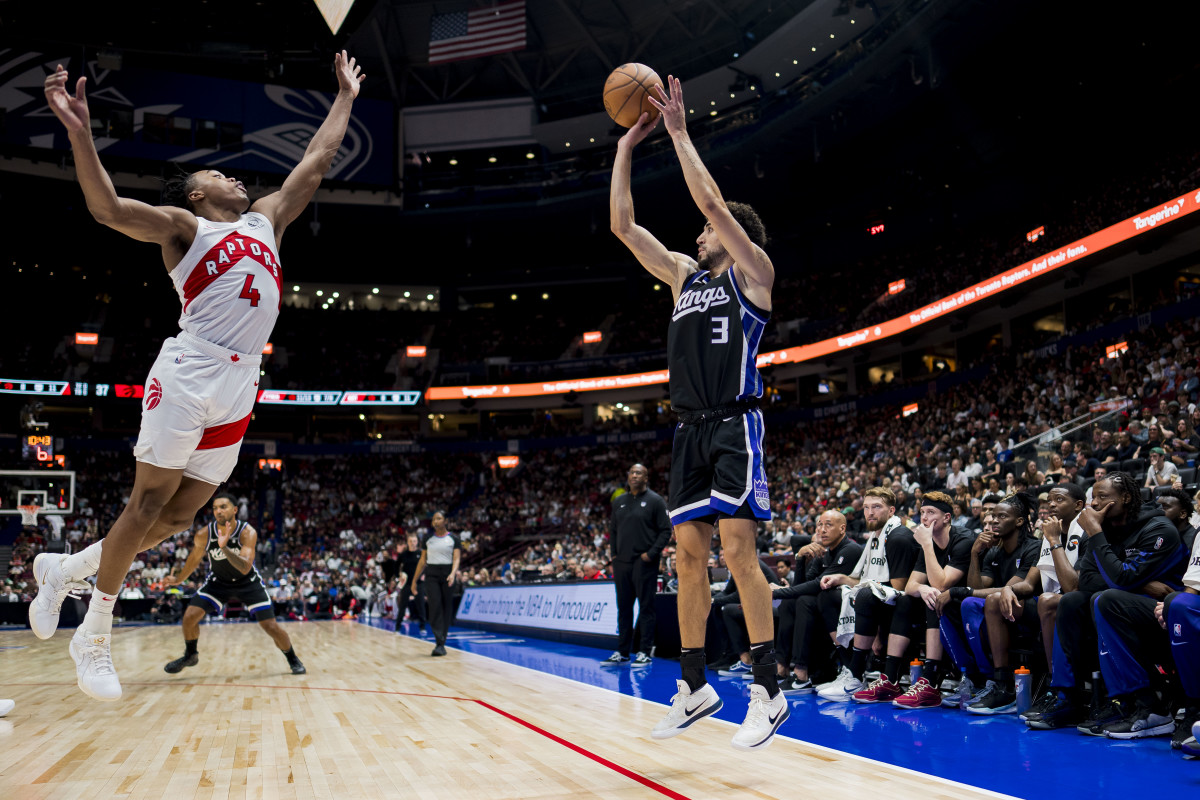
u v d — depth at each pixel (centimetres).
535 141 3462
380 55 3328
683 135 327
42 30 2206
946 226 3178
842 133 2880
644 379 3422
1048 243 2259
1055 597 450
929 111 2764
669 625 871
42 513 1881
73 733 430
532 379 3600
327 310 3922
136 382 3369
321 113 3222
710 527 321
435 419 4056
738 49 2997
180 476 312
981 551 523
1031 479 1254
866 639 566
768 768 329
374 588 2436
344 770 331
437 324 4019
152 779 315
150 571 2461
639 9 3012
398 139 3459
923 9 2261
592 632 1021
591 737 409
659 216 3538
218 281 311
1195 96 2427
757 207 3431
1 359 3319
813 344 3050
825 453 2802
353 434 3916
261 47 2291
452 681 681
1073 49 2381
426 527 3356
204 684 673
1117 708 409
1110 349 2052
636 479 836
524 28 2478
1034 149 2825
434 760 351
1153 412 1545
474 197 3534
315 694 600
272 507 3494
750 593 305
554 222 3572
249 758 358
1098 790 296
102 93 2933
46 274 3538
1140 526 429
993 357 2466
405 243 3800
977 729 429
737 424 309
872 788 291
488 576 1933
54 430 3294
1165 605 378
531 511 3384
